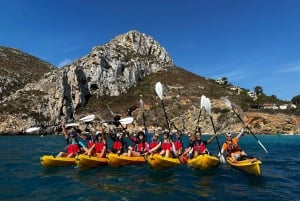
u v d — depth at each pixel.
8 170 15.60
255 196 10.30
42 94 81.44
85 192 10.94
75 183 12.27
